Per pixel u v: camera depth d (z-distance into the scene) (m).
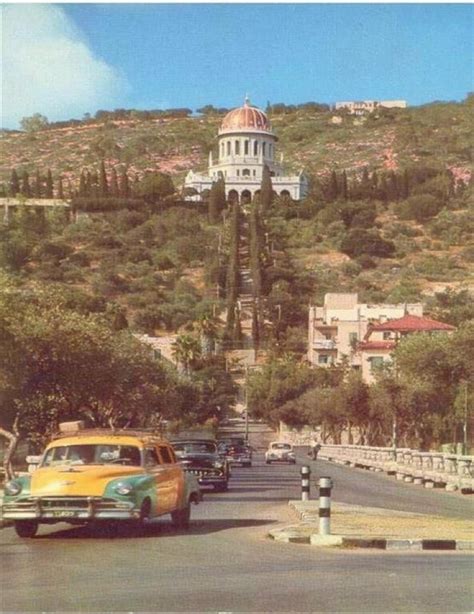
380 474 53.25
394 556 15.70
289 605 11.00
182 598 11.46
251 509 25.88
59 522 19.38
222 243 198.75
